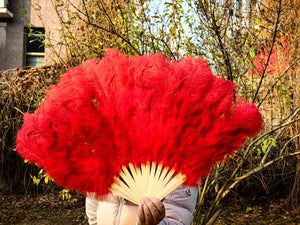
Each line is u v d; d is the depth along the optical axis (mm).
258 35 3414
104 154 1189
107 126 1192
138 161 1176
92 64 1283
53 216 4551
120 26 3719
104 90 1234
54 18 8820
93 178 1200
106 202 1370
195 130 1176
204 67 1252
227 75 3074
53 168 1231
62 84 1260
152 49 3496
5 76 5148
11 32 9375
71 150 1220
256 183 4656
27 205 4906
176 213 1289
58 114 1231
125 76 1229
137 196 1169
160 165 1167
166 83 1204
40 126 1232
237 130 1216
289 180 4656
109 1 3914
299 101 4047
